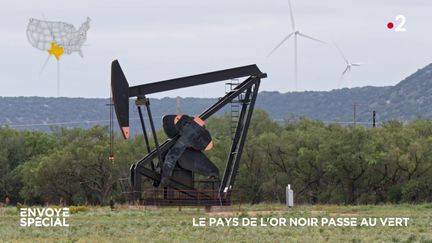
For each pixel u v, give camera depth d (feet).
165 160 345.10
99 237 238.48
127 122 339.77
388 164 506.48
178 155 346.13
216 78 351.87
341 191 520.83
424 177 499.51
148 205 346.13
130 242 224.94
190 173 349.61
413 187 495.82
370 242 230.07
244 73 354.33
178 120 347.15
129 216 312.71
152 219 299.58
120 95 338.75
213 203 349.00
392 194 504.02
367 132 528.63
